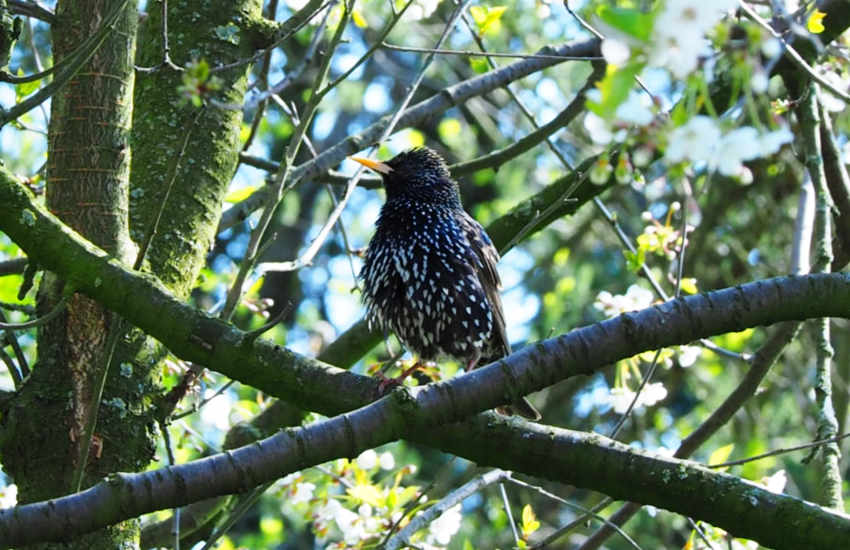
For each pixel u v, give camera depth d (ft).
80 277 25.11
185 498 21.48
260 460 21.98
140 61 33.12
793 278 24.59
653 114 15.69
